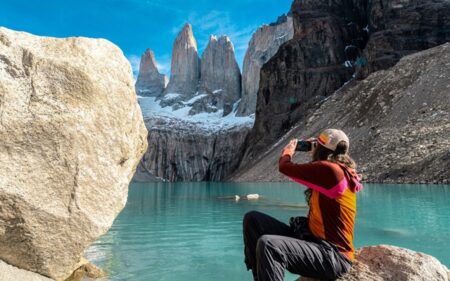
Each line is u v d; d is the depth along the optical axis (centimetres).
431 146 4284
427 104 5381
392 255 470
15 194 553
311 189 429
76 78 631
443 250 1047
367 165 4625
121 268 932
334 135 421
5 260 571
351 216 413
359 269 450
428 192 2752
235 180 7538
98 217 642
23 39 610
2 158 552
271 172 6544
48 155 588
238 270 920
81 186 620
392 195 2595
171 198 3409
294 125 8850
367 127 5838
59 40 654
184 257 1059
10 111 562
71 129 608
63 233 604
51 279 606
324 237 407
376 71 7644
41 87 598
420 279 435
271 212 2020
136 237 1393
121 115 707
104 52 702
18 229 565
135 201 3112
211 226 1639
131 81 757
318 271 400
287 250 388
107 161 666
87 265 866
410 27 7956
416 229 1366
